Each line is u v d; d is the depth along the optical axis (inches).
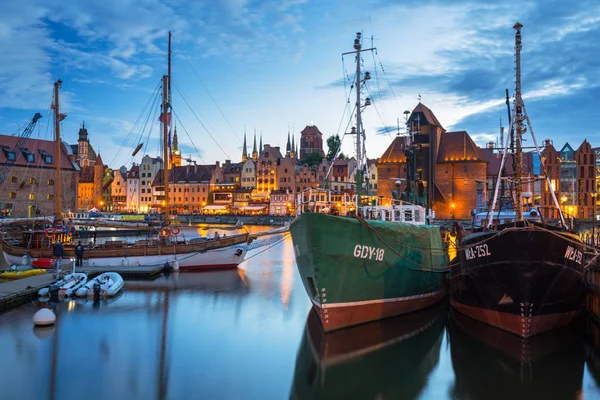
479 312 947.3
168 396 614.9
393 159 4249.5
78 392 623.2
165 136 1852.9
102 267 1513.3
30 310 1050.1
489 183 4141.2
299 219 850.1
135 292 1261.1
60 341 832.9
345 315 880.9
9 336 857.5
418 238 1057.5
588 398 631.8
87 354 767.1
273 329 919.0
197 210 5831.7
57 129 1863.9
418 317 1022.4
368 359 763.4
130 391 629.0
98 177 5861.2
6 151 3855.8
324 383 669.9
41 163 4082.2
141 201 6171.3
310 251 820.0
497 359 767.1
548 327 884.6
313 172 5477.4
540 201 3855.8
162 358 753.6
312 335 878.4
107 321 967.0
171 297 1203.9
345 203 1022.4
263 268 1760.6
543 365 741.3
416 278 1043.3
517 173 1001.5
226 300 1173.7
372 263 897.5
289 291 1291.8
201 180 5910.4
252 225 4722.0
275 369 714.8
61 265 1437.0
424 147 4124.0
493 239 837.8
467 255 921.5
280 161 5836.6
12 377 670.5
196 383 658.2
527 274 804.6
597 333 908.0
